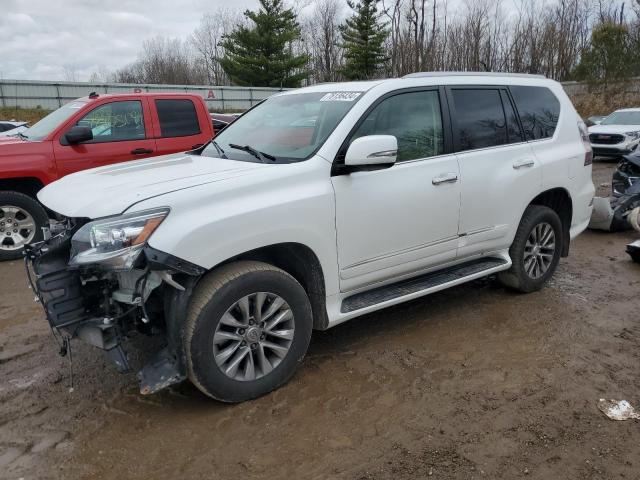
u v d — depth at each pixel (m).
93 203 3.11
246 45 43.00
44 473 2.76
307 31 52.88
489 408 3.28
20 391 3.53
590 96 30.73
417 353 4.00
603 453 2.87
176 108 7.80
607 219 7.43
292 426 3.13
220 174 3.36
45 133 7.03
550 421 3.14
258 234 3.20
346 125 3.69
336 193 3.54
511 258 4.92
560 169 5.03
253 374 3.34
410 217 3.93
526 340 4.20
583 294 5.20
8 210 6.60
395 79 4.10
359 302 3.85
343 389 3.51
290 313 3.42
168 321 3.11
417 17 34.50
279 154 3.78
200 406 3.34
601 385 3.53
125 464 2.82
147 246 2.88
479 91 4.55
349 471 2.74
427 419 3.18
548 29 34.09
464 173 4.25
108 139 7.23
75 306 3.10
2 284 5.77
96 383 3.63
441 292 5.24
